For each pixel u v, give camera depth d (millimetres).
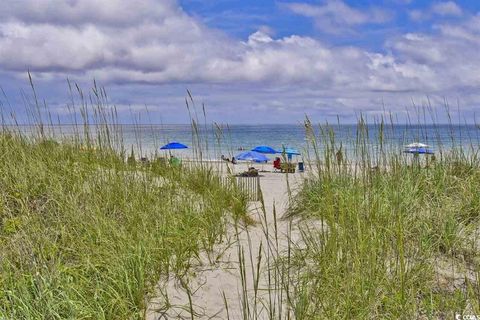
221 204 6301
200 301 4066
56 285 3865
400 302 3621
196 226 5543
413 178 6070
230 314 3844
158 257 4656
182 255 4738
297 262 4637
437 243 4641
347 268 4043
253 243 5383
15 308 3574
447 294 3846
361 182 5668
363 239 4312
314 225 5707
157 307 3963
